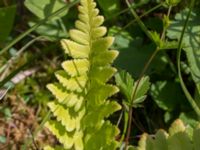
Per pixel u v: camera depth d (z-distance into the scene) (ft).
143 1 2.05
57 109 1.25
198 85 1.94
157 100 2.12
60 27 2.29
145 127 2.18
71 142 1.29
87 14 1.24
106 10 2.24
